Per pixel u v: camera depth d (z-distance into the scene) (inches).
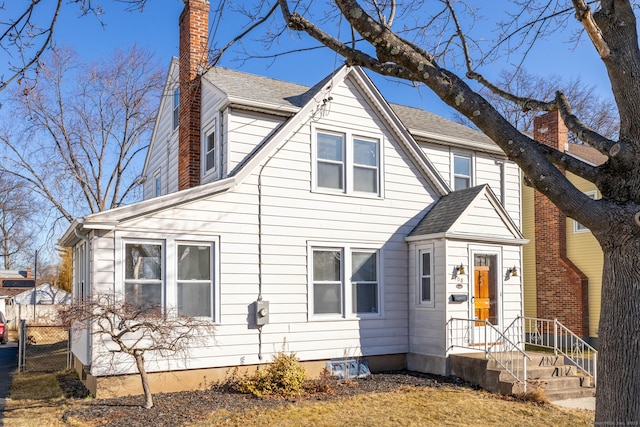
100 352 385.4
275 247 464.1
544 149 199.3
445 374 477.1
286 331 461.4
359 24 187.3
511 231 539.8
